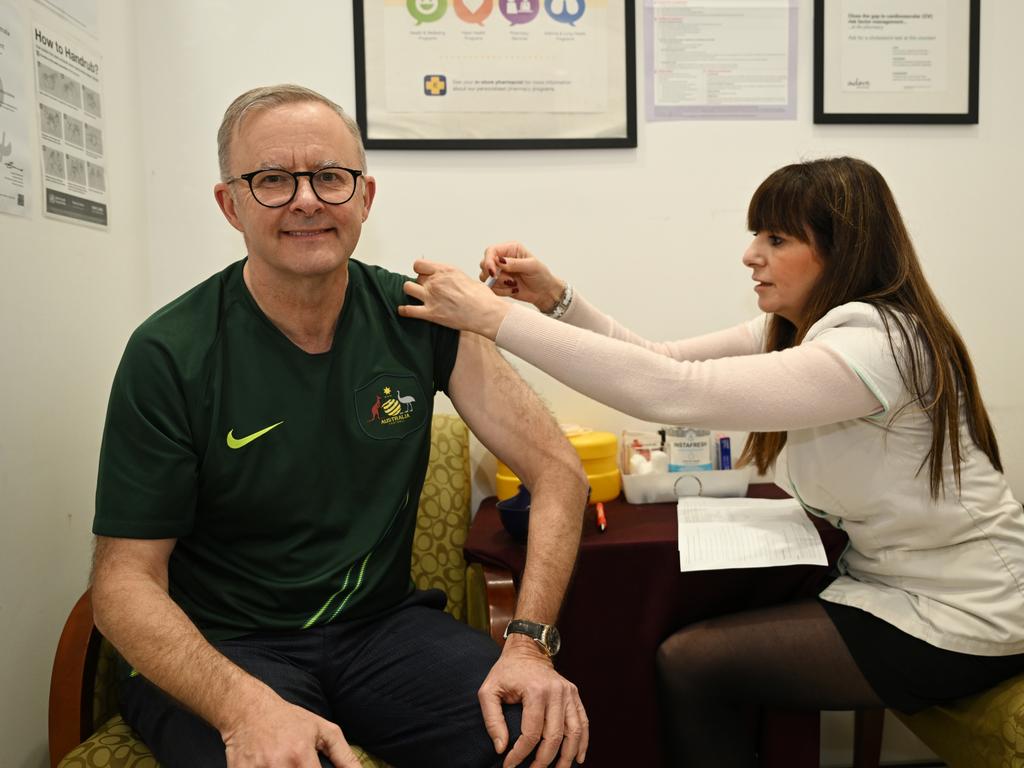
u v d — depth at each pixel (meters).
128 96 1.71
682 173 1.87
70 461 1.43
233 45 1.78
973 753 1.23
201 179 1.80
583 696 1.46
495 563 1.43
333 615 1.17
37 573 1.32
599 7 1.81
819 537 1.42
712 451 1.82
